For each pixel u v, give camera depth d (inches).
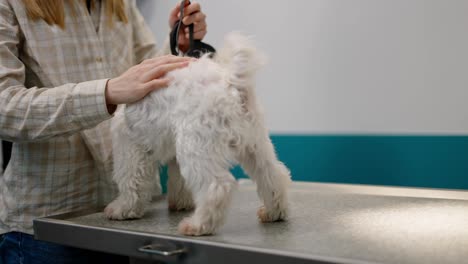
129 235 32.4
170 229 35.6
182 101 33.3
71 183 45.3
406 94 61.7
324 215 38.4
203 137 32.3
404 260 25.0
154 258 30.8
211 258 28.5
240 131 33.5
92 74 45.9
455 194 46.3
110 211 39.8
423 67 60.1
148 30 57.1
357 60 64.6
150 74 35.1
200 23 47.1
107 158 45.9
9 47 39.6
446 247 27.4
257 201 46.7
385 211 39.1
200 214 32.3
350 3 64.0
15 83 38.4
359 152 66.0
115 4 49.4
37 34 42.4
